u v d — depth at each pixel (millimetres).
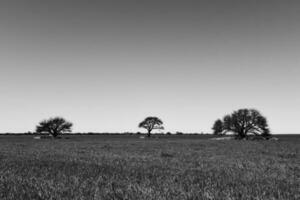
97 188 9805
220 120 85750
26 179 11742
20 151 30547
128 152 29359
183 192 9453
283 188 10406
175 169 15781
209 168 16312
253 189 10094
